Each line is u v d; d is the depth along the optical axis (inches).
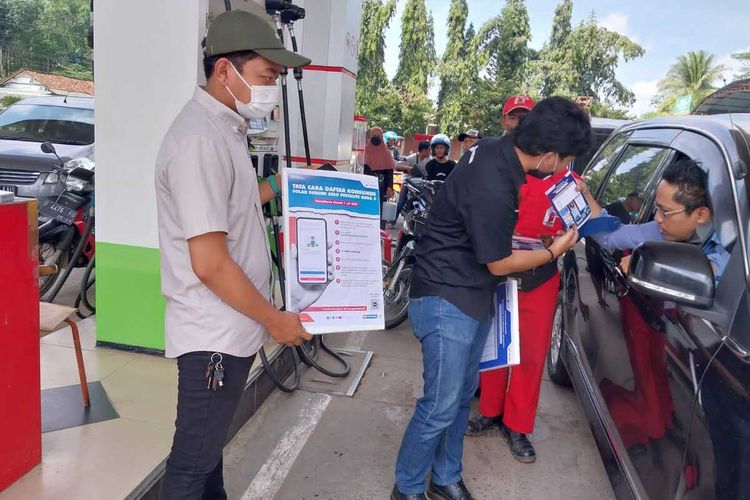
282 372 153.6
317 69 205.0
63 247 192.9
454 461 107.4
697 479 66.7
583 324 130.6
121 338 146.6
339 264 86.3
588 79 1640.0
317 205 85.3
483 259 85.7
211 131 69.3
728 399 65.7
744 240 78.2
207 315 71.6
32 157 219.0
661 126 126.5
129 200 138.7
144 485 95.9
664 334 83.9
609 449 99.7
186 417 74.0
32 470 97.3
